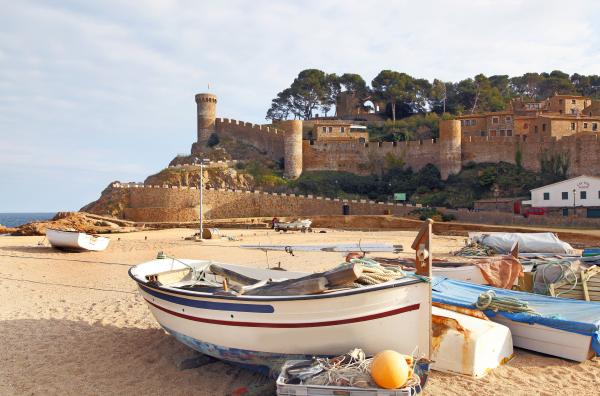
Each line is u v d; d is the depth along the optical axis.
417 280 6.73
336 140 74.62
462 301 9.41
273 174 73.88
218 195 60.47
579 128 62.88
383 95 101.38
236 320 7.14
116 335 9.76
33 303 12.67
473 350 7.42
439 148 66.75
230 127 86.81
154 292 8.30
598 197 44.28
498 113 70.75
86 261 21.50
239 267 10.63
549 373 7.68
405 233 37.94
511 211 50.62
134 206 62.06
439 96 102.44
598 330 8.14
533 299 9.85
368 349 6.86
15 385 7.25
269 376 7.51
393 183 66.81
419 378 6.16
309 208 58.59
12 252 24.84
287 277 9.93
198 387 7.27
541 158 60.94
